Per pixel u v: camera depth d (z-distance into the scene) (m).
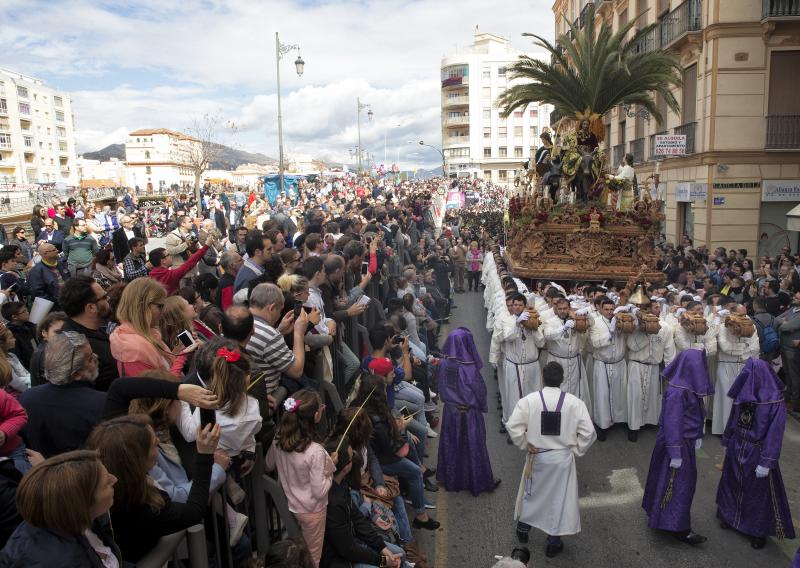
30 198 31.42
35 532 2.19
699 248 16.70
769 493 5.67
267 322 4.51
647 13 22.58
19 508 2.18
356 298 7.35
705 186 17.92
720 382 8.13
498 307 9.79
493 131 86.69
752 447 5.68
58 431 3.16
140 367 3.72
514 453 7.90
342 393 6.52
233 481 3.67
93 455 2.30
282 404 4.48
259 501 3.98
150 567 2.60
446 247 20.84
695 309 7.99
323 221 12.25
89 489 2.20
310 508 3.93
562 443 5.58
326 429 5.32
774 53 17.09
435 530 6.15
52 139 87.44
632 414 8.08
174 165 96.75
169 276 6.64
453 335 6.91
